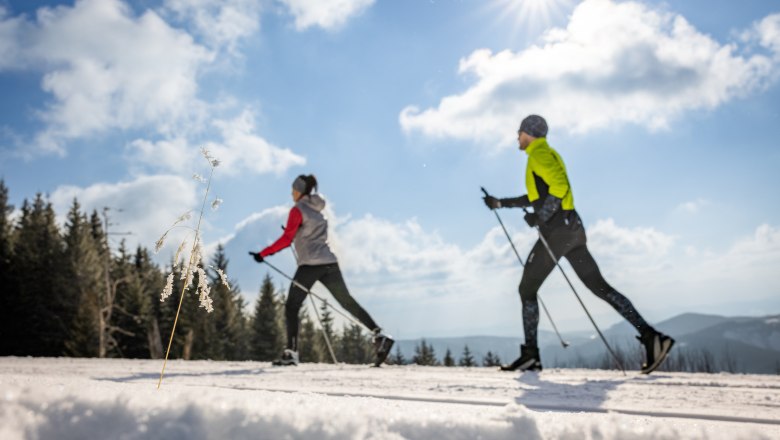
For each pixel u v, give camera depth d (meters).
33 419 0.68
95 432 0.66
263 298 45.59
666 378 3.64
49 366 4.96
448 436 0.77
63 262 29.67
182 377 3.79
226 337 41.12
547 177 4.46
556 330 4.71
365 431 0.73
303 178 5.81
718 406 2.22
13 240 31.69
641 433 0.79
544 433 0.79
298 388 3.06
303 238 5.79
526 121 4.63
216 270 1.33
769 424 1.79
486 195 4.96
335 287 5.77
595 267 4.43
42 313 29.00
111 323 34.62
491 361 53.75
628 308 4.31
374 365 5.62
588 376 3.89
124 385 1.28
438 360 71.19
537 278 4.62
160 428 0.65
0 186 36.44
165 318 34.59
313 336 50.31
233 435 0.67
